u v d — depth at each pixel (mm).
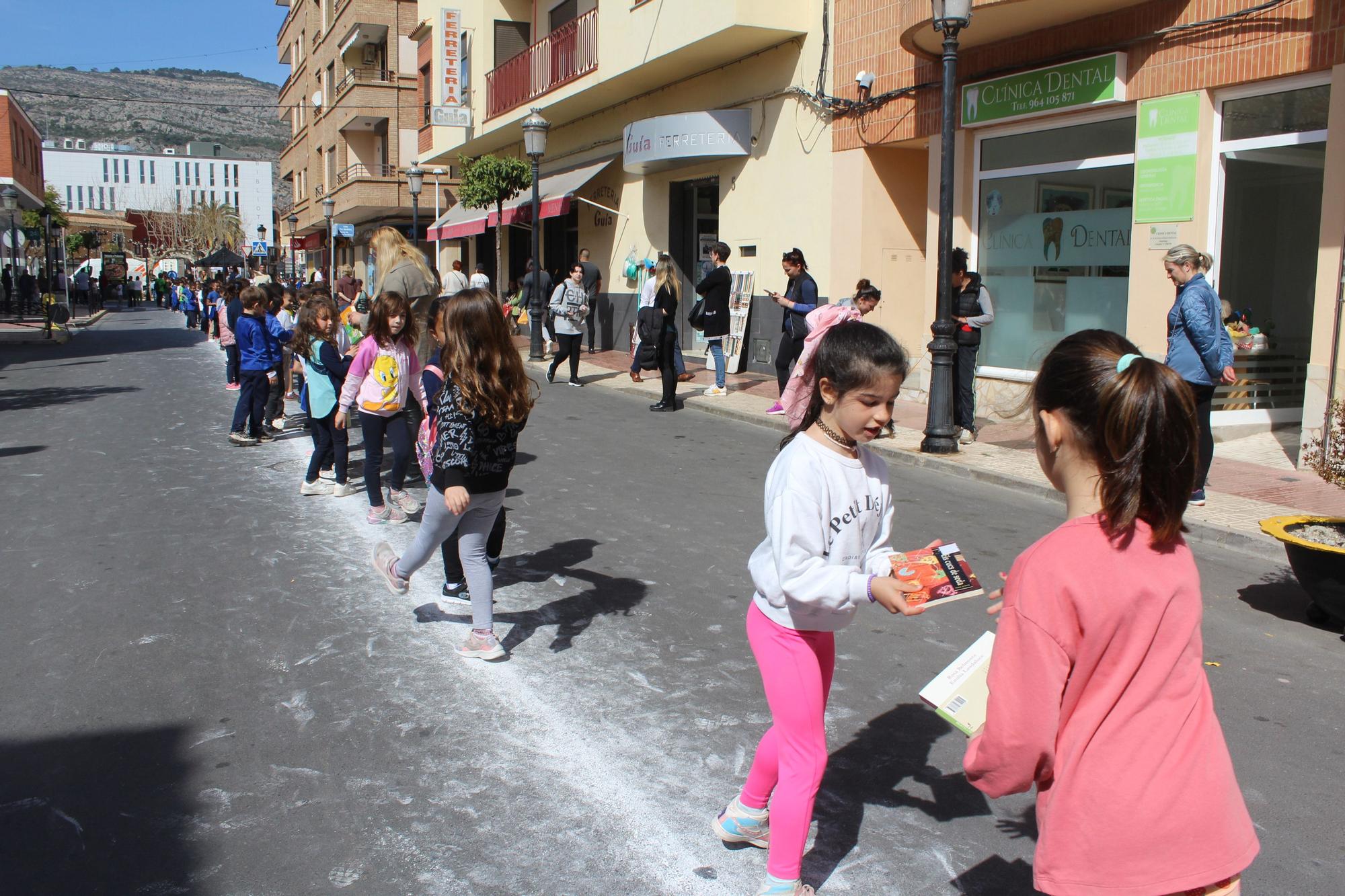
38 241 37938
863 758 3799
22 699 4223
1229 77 9078
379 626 5094
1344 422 5812
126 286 55344
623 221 19188
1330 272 8312
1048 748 1879
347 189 34062
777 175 14773
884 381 2531
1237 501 7527
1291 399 10312
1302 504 7414
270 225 132500
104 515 7277
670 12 15008
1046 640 1872
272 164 136875
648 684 4414
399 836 3240
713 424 11438
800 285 11180
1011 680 1901
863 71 13086
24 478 8516
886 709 4211
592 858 3129
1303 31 8477
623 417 11906
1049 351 2088
